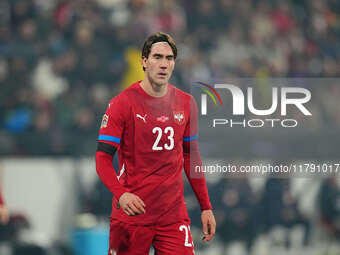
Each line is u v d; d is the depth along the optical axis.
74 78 34.59
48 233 27.78
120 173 13.32
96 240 27.02
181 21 40.31
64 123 31.97
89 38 35.91
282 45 42.06
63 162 28.20
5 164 27.89
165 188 13.02
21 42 35.97
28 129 31.70
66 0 37.97
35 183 27.98
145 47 12.89
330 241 28.77
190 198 28.38
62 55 35.25
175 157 13.16
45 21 37.25
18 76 34.41
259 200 28.55
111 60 35.62
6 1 38.25
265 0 43.34
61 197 28.02
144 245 13.12
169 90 13.25
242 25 41.22
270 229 28.69
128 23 38.03
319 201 28.73
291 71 40.66
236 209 28.31
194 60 36.78
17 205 27.83
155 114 12.98
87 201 28.08
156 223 13.03
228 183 28.08
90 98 33.03
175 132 13.11
